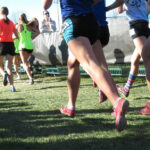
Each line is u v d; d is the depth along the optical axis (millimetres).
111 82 2002
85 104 3768
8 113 3359
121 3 3275
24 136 2361
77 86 2900
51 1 2334
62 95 4707
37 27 6809
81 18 2262
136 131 2406
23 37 6469
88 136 2307
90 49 2172
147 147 1999
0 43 5594
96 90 5133
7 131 2539
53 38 7508
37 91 5297
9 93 5164
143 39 3656
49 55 7656
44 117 3080
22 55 6434
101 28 3023
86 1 2355
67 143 2135
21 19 6602
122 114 1923
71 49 2230
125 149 1971
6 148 2059
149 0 3695
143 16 3695
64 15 2346
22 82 6941
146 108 3059
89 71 2090
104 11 3068
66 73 7742
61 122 2824
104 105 3664
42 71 8281
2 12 5738
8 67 5516
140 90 4883
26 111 3447
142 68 6145
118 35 6172
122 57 6180
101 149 1982
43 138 2285
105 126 2615
